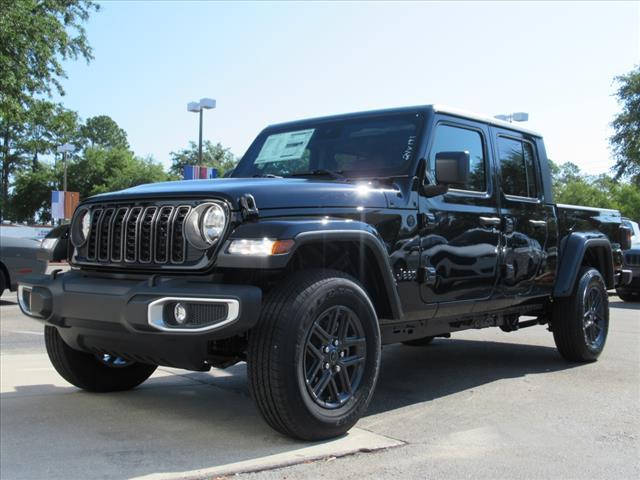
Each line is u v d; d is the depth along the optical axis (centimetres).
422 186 415
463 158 393
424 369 558
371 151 441
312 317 327
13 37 1564
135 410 405
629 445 344
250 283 341
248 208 321
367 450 328
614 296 1394
